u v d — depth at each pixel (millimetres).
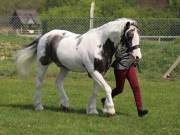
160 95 17359
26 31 32062
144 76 22062
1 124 11555
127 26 12031
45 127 11305
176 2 49125
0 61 23219
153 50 24562
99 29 12555
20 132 10758
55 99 15852
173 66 22359
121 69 12891
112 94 13250
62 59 13102
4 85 18766
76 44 12836
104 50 12422
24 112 13156
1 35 28703
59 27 26266
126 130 11250
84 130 11148
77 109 14023
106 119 12430
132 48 11969
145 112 12766
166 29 29922
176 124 12125
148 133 11055
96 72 12469
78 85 19422
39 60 13734
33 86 18578
